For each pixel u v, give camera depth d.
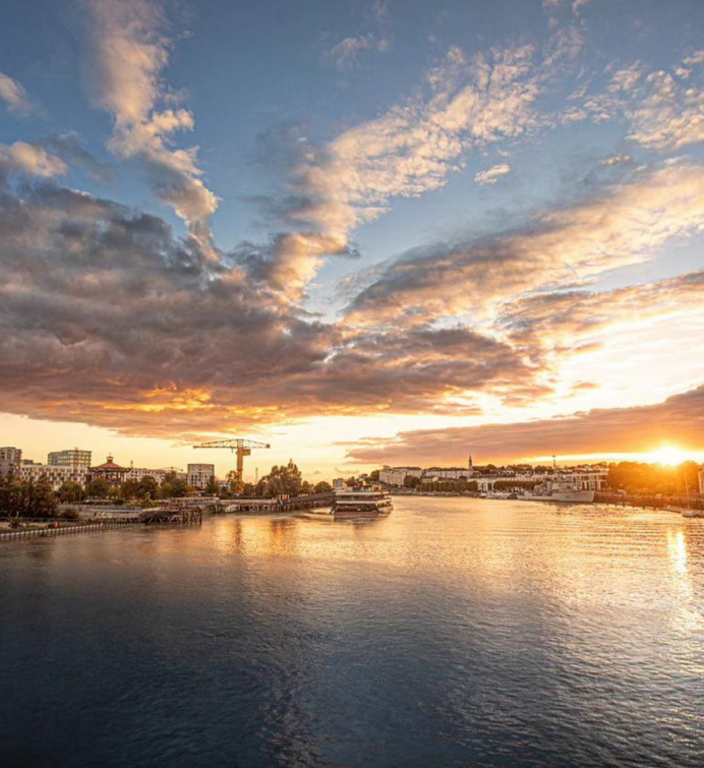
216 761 31.41
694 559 95.00
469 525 170.00
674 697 38.84
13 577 78.88
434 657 46.22
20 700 38.59
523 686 40.66
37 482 161.25
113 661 45.47
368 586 72.94
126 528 157.88
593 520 182.62
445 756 31.73
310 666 44.38
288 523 181.88
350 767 30.81
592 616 57.94
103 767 30.88
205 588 71.69
